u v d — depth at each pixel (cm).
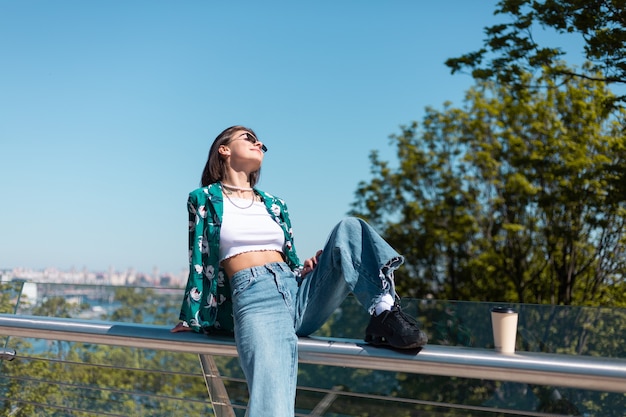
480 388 289
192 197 301
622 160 1700
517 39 915
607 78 874
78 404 356
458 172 2212
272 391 263
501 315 259
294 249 314
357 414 304
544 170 1805
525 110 1906
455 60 965
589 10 828
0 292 393
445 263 2228
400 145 2319
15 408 370
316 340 280
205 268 295
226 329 298
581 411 272
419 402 291
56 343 366
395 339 262
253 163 317
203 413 332
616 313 273
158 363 346
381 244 277
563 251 1917
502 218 2094
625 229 1753
